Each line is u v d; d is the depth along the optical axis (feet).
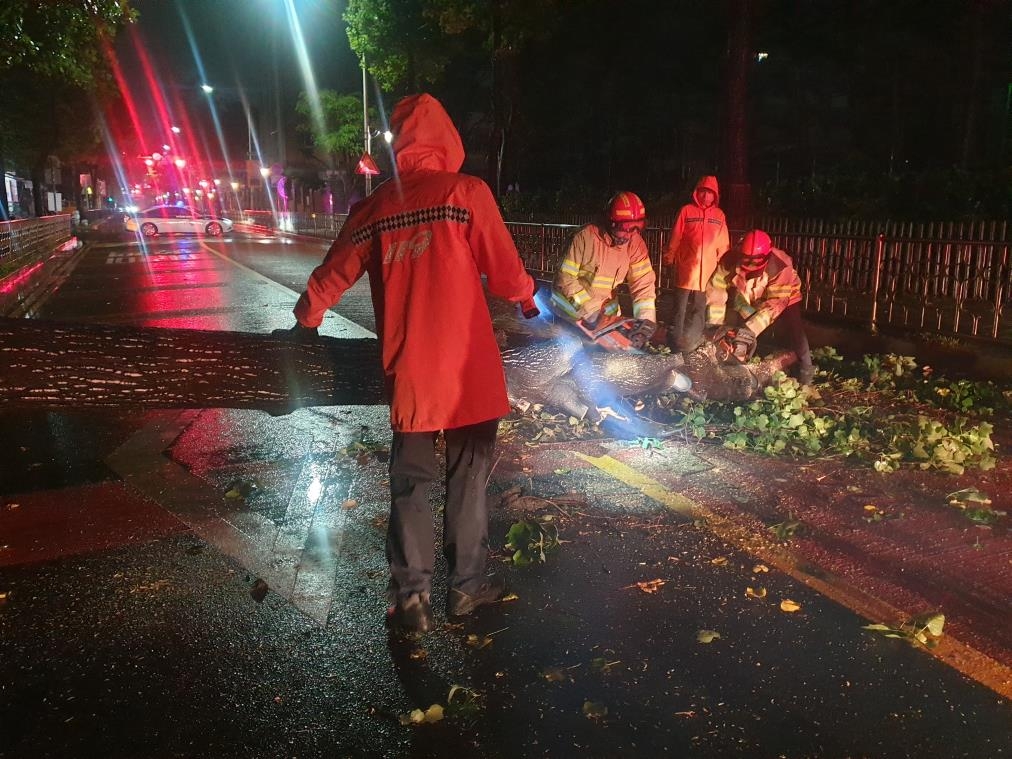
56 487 15.96
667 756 7.98
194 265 72.43
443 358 9.53
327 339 15.49
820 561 12.14
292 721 8.63
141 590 11.53
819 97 76.59
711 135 81.10
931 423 16.99
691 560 12.26
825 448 17.58
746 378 19.98
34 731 8.48
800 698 8.86
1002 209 39.27
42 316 40.88
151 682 9.34
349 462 17.34
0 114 97.60
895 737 8.21
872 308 28.58
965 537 12.90
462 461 10.41
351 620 10.70
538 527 12.89
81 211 172.35
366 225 9.85
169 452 18.35
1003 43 64.03
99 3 33.78
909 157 70.28
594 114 89.86
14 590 11.54
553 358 18.54
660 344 24.70
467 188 9.59
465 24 64.95
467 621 10.63
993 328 25.17
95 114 114.11
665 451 17.60
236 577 11.94
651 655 9.73
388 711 8.79
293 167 168.96
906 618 10.48
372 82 112.57
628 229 17.63
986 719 8.48
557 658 9.74
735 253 20.65
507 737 8.32
